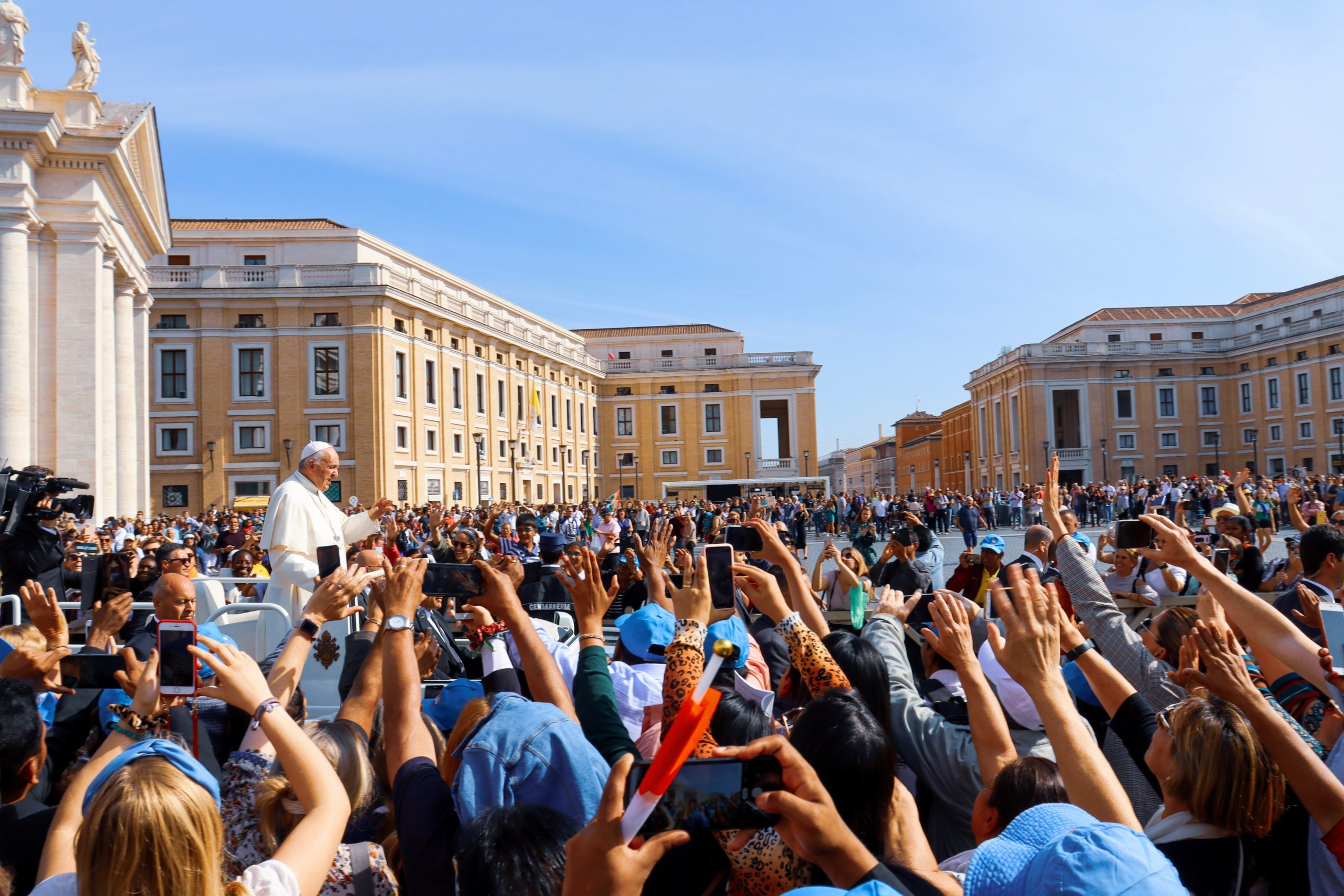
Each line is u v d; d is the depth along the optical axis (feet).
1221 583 10.44
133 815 6.13
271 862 7.37
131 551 42.06
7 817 9.84
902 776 12.22
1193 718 8.38
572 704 10.41
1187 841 8.29
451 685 15.11
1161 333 234.79
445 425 165.07
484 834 7.08
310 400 145.89
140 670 10.55
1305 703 11.33
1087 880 5.37
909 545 27.86
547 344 205.36
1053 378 226.17
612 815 5.09
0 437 76.59
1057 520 13.37
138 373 111.86
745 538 14.53
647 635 13.48
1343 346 193.88
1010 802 8.32
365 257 165.78
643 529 107.55
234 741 12.42
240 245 161.48
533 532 46.24
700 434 232.32
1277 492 122.31
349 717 10.64
